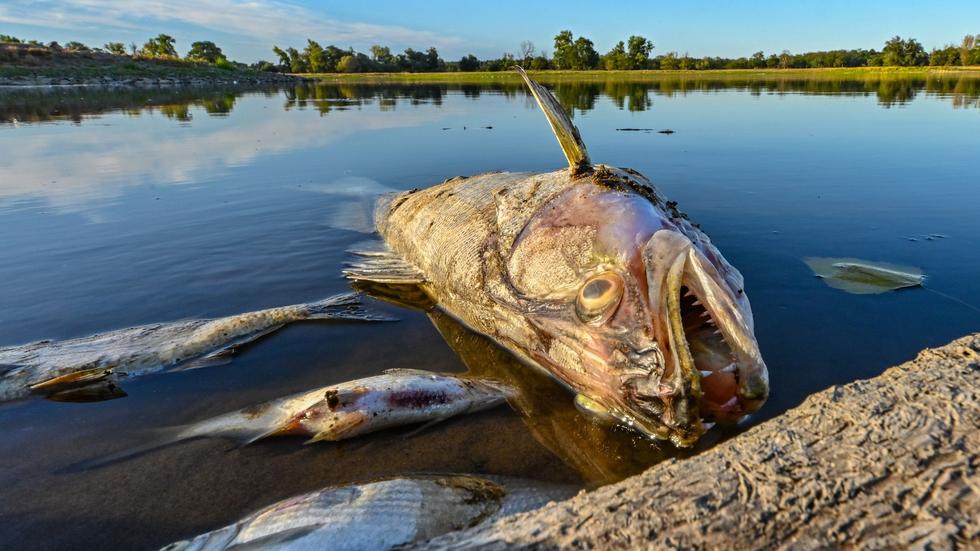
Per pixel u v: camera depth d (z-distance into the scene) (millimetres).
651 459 230
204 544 182
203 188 698
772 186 593
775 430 157
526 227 311
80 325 358
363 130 1182
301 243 509
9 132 1145
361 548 171
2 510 210
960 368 160
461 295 352
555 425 256
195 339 329
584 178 304
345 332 351
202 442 249
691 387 211
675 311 218
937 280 353
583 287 254
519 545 138
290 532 178
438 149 915
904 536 123
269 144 1011
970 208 490
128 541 196
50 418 268
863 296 337
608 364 240
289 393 286
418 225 448
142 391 290
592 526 139
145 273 441
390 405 254
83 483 224
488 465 231
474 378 287
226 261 467
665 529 134
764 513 132
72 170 791
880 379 166
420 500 195
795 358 280
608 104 1589
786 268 381
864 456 140
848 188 574
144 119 1420
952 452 135
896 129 953
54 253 481
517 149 890
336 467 232
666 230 241
